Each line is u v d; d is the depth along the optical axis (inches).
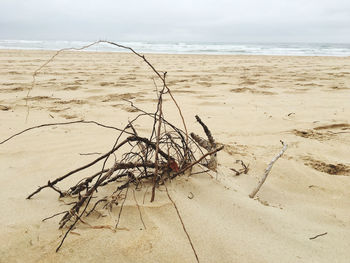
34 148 116.4
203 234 59.1
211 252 55.3
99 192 73.2
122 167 68.7
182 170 74.5
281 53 1226.6
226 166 104.7
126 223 60.7
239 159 113.9
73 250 53.2
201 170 84.5
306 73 426.3
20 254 52.1
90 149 117.3
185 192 72.4
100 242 55.2
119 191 71.6
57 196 75.2
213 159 86.2
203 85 306.5
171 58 755.4
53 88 266.5
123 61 624.7
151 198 66.6
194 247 56.0
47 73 375.9
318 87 295.7
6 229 58.9
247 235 61.1
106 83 302.2
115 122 162.2
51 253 52.4
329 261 57.5
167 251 54.4
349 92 265.9
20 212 66.9
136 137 69.7
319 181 100.2
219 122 170.6
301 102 225.3
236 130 156.4
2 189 80.0
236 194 76.4
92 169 94.2
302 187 96.7
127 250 54.0
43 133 136.7
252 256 55.0
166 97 238.2
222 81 338.3
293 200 88.6
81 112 181.9
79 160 104.6
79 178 86.8
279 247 59.2
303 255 57.9
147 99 228.1
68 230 56.0
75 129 145.6
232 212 68.1
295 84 316.5
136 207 64.7
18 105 193.8
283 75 401.7
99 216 62.9
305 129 158.7
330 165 114.4
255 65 575.8
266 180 98.5
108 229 58.5
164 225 60.7
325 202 88.6
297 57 904.3
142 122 164.1
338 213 81.3
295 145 134.9
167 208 64.8
